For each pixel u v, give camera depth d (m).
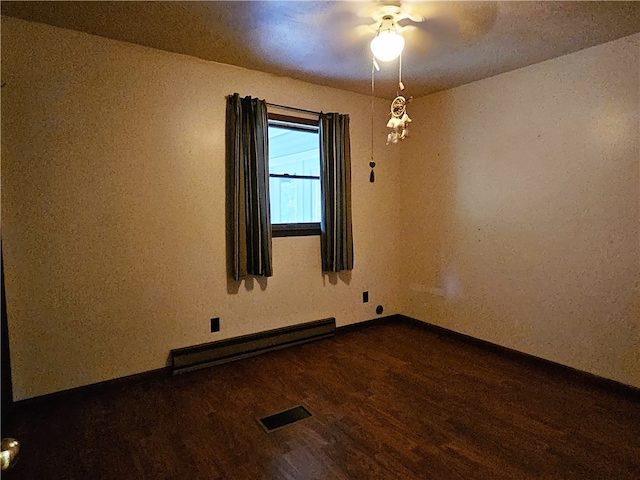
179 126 2.91
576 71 2.80
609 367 2.74
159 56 2.80
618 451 2.05
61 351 2.59
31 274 2.47
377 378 2.91
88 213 2.63
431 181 3.92
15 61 2.36
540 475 1.88
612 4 2.11
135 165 2.77
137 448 2.09
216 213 3.11
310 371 3.03
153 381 2.87
